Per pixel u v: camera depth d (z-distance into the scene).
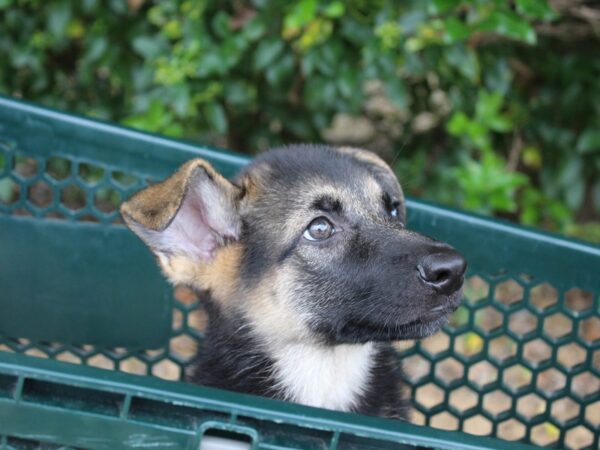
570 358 1.50
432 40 1.40
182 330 1.13
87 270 1.12
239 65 1.50
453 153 1.61
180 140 1.11
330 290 1.02
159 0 1.48
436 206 1.09
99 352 1.13
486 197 1.48
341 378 1.07
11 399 0.84
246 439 0.86
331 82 1.46
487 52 1.52
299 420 0.84
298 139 1.64
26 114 1.10
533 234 1.07
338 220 1.03
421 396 1.43
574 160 1.61
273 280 1.04
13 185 1.57
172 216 0.96
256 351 1.06
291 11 1.39
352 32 1.41
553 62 1.60
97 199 1.56
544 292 1.60
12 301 1.12
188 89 1.44
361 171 1.05
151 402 0.84
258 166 1.07
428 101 1.62
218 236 1.05
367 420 0.84
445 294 0.99
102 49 1.49
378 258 1.01
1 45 1.53
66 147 1.10
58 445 0.86
